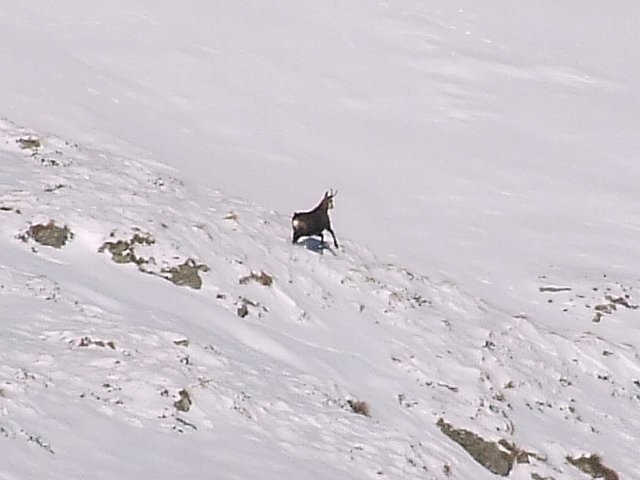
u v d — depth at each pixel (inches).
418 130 5255.9
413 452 2340.1
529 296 3688.5
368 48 6112.2
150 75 5241.1
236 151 4571.9
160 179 3427.7
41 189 2918.3
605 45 6692.9
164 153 4284.0
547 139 5349.4
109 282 2583.7
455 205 4466.0
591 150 5295.3
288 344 2628.0
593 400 3021.7
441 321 3056.1
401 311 3029.0
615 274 3978.8
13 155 3287.4
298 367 2534.5
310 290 2928.2
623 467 2736.2
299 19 6304.1
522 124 5487.2
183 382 2180.1
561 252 4146.2
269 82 5502.0
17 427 1804.9
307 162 4628.4
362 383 2583.7
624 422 2977.4
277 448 2118.6
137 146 4259.4
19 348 2107.5
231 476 1904.5
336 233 3897.6
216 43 5802.2
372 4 6609.3
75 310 2356.1
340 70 5802.2
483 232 4229.8
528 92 5876.0
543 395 2906.0
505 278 3804.1
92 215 2773.1
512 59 6254.9
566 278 3836.1
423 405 2588.6
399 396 2593.5
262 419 2213.3
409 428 2469.2
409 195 4475.9
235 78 5447.8
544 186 4803.2
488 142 5221.5
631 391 3179.1
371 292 3063.5
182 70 5383.9
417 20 6535.4
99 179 3161.9
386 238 3973.9
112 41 5506.9
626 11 7180.1
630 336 3503.9
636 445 2876.5
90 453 1813.5
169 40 5693.9
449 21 6609.3
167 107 4921.3
